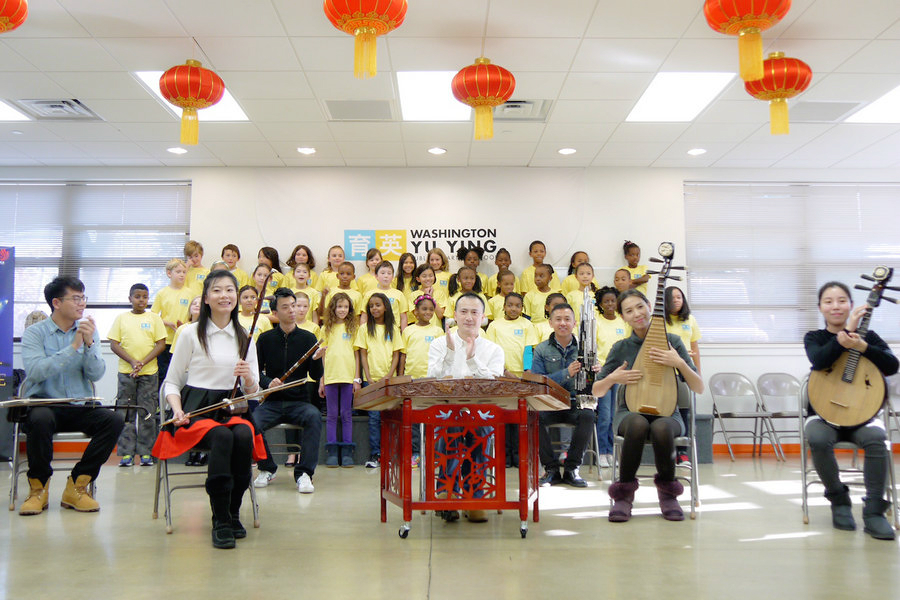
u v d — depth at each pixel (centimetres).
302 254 784
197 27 501
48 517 380
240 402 341
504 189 822
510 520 368
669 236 819
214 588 249
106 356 796
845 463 660
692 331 684
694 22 493
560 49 533
